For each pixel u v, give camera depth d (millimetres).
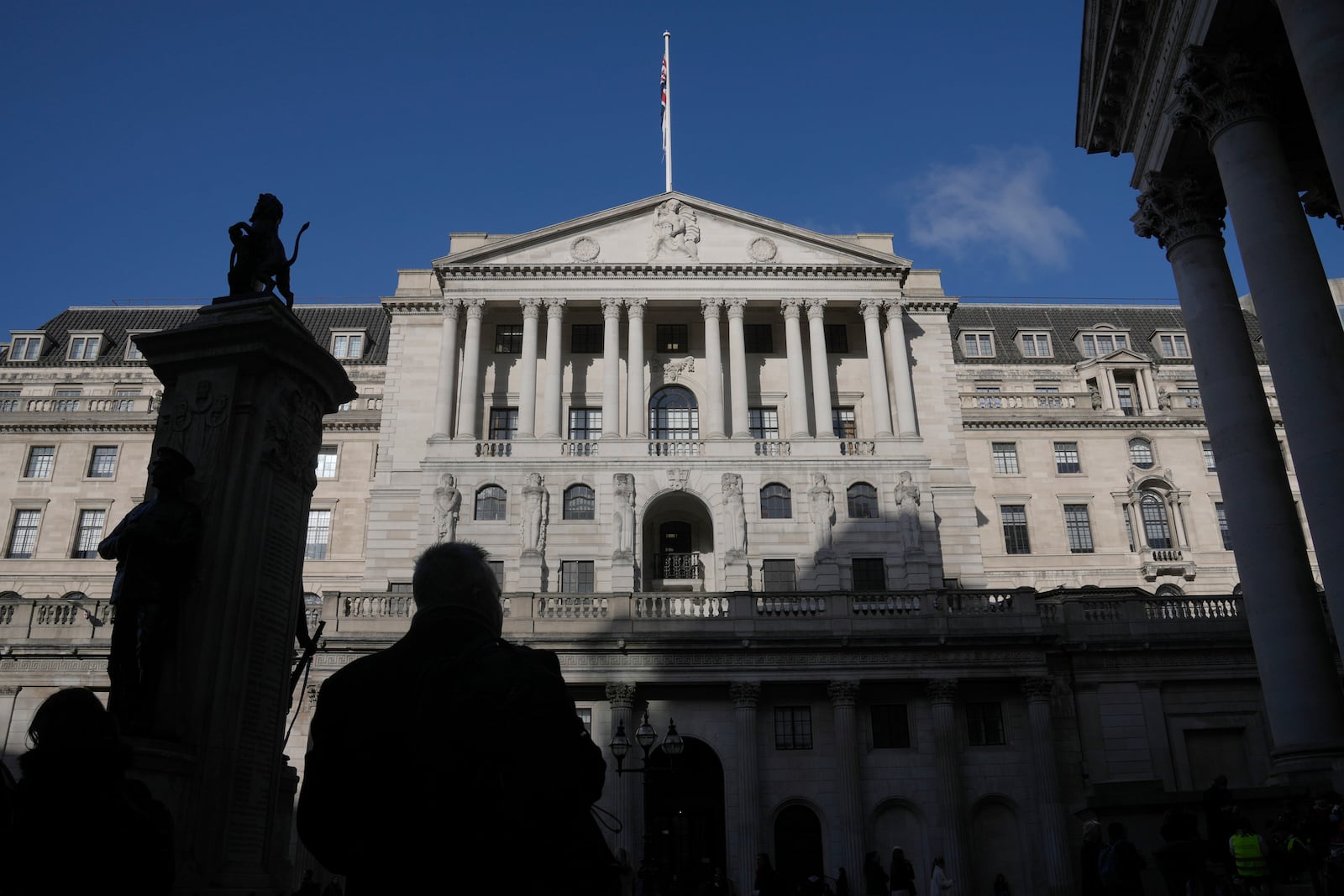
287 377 13625
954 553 54562
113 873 5617
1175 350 80750
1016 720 41375
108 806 5746
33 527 66250
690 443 53031
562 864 3967
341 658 39344
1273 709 20234
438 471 51812
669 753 27641
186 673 11773
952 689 40750
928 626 41656
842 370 58156
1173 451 69875
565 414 56125
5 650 38500
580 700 40625
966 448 69625
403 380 56688
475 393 54344
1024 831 39844
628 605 41688
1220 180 24250
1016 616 41844
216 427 12875
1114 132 27250
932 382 58250
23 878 5480
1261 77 20719
